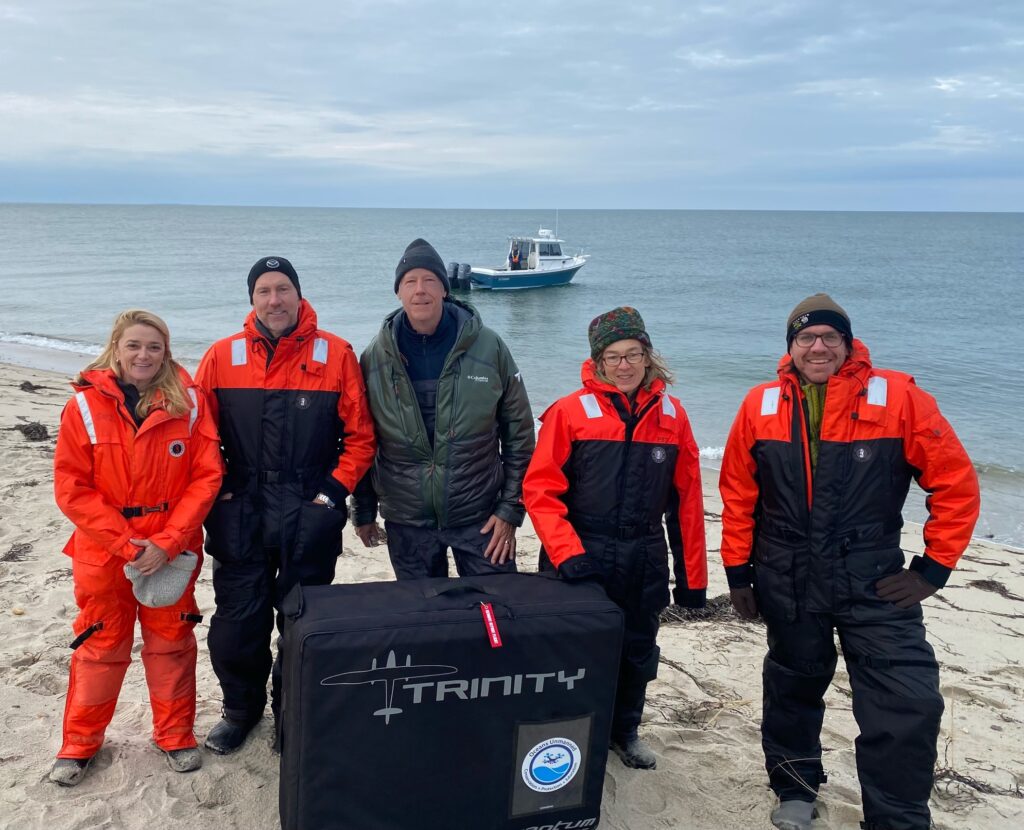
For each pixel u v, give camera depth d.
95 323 25.80
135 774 3.08
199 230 132.62
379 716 2.41
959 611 5.78
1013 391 16.72
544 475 3.05
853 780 3.38
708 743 3.59
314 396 3.09
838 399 2.76
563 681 2.55
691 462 3.11
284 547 3.10
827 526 2.80
